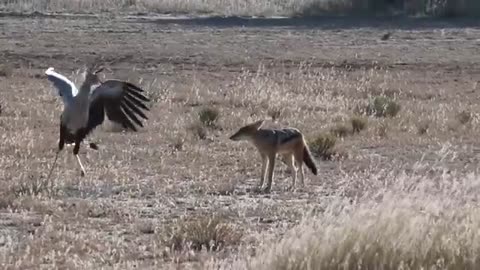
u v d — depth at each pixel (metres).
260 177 44.06
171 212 36.56
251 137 40.94
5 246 30.84
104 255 29.72
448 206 29.67
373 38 111.00
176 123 60.09
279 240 28.25
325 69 92.00
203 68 91.25
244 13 131.25
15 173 43.09
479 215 27.55
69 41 104.06
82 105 34.25
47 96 72.19
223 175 44.31
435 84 85.44
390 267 24.52
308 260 23.89
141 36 108.75
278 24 121.31
